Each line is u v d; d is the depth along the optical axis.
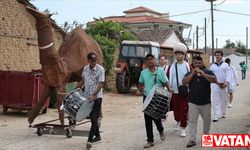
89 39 12.50
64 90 10.82
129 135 10.38
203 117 8.94
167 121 12.66
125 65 22.45
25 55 17.95
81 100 8.95
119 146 9.15
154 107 8.73
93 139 9.29
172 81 10.04
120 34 31.08
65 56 11.51
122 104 18.19
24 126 11.84
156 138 9.91
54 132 10.59
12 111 15.04
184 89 9.78
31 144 9.37
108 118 13.94
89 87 9.20
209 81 8.67
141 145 9.22
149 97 8.81
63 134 10.56
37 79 13.82
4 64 16.73
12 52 17.19
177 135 10.27
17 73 14.01
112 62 24.12
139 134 10.49
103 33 30.44
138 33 41.16
